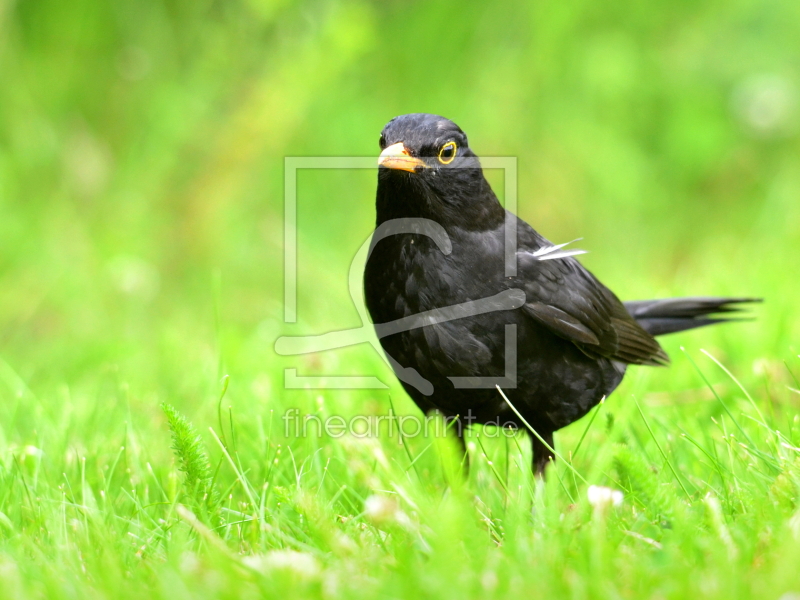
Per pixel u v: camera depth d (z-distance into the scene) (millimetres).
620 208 17109
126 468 7395
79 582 4969
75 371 11367
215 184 15641
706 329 10641
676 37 17641
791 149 17172
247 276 15320
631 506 6203
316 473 7059
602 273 15430
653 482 5457
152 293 14312
